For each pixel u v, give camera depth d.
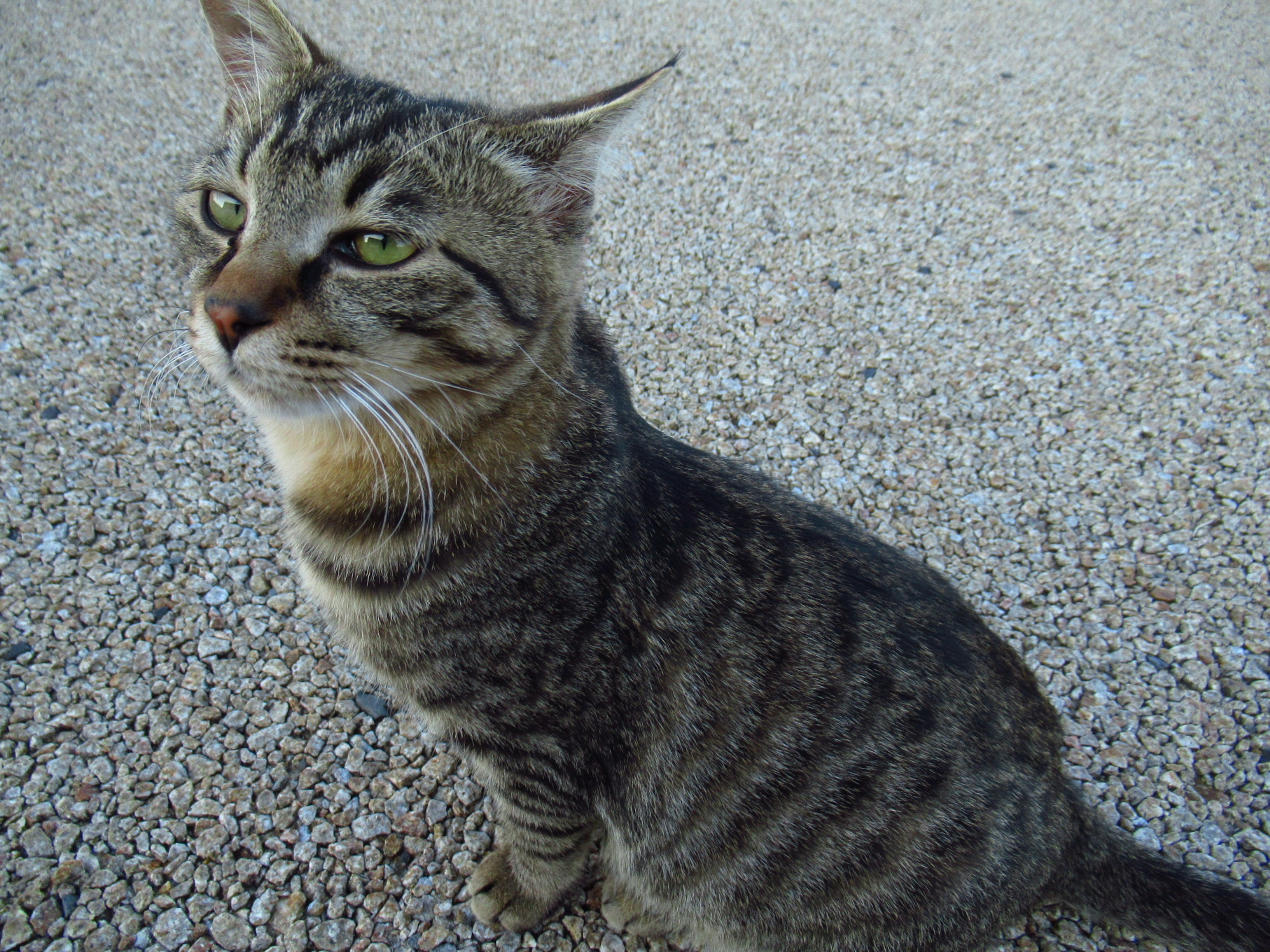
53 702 0.43
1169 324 0.65
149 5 0.99
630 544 0.33
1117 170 0.80
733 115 0.87
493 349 0.31
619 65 0.92
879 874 0.34
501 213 0.31
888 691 0.33
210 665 0.45
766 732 0.33
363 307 0.30
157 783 0.41
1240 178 0.78
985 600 0.50
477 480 0.32
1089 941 0.39
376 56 0.90
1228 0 1.11
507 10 1.02
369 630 0.34
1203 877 0.36
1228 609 0.49
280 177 0.30
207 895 0.38
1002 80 0.93
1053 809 0.35
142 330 0.61
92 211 0.70
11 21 0.93
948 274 0.70
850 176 0.79
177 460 0.53
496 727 0.34
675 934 0.39
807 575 0.35
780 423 0.58
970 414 0.59
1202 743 0.44
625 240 0.72
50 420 0.54
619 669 0.33
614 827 0.36
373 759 0.43
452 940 0.38
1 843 0.39
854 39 1.00
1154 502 0.54
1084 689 0.46
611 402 0.35
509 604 0.32
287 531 0.37
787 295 0.68
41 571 0.47
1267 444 0.56
